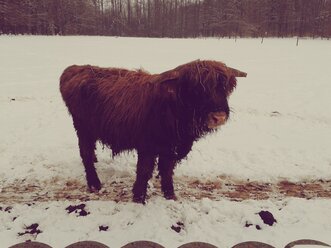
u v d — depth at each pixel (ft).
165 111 12.51
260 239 12.34
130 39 115.65
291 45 105.81
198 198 15.53
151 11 246.68
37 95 34.76
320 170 18.31
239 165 18.92
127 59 62.95
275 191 16.39
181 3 246.47
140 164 13.93
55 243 11.86
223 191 16.28
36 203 14.65
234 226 13.23
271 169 18.39
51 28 175.63
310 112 30.37
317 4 184.96
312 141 22.89
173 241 12.14
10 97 33.53
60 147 20.59
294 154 20.52
